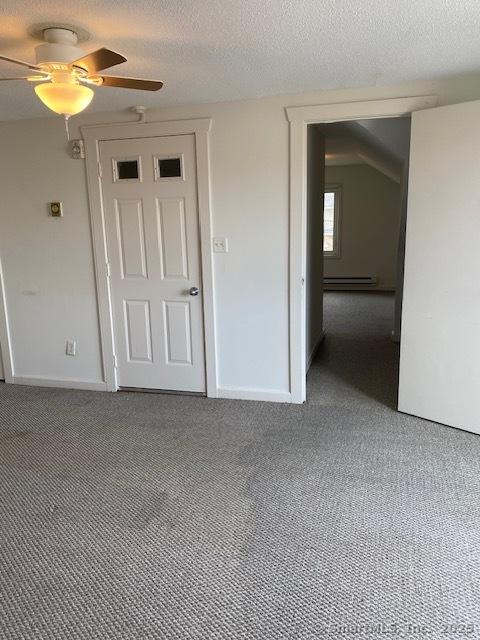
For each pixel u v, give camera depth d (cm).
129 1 180
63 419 347
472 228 286
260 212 346
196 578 190
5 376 429
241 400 378
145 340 391
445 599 177
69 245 389
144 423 338
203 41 223
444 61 259
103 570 196
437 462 274
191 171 352
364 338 555
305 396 375
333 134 513
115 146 361
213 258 361
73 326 404
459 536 211
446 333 309
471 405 306
